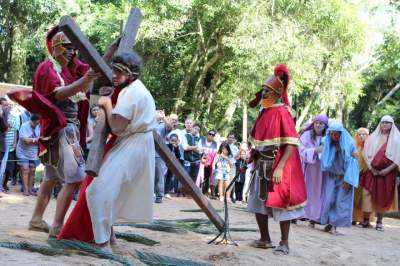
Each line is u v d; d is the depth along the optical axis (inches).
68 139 228.5
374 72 1389.0
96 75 210.1
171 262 200.5
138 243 242.1
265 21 875.4
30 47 1007.0
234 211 451.2
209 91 1091.3
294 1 888.9
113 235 223.9
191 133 543.2
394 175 446.3
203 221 318.3
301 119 1067.9
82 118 241.1
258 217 264.7
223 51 1025.5
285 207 253.6
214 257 228.5
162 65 1105.4
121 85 201.0
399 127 1350.9
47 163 230.1
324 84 997.2
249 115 1418.6
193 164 534.0
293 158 258.4
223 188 565.6
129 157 196.9
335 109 1190.3
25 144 441.1
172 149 517.3
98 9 956.6
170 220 316.8
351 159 375.6
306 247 285.4
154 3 908.6
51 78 225.0
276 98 257.4
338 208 371.9
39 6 957.8
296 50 864.9
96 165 187.8
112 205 195.6
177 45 1087.0
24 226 252.5
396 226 486.9
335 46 936.9
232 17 948.0
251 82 898.1
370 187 443.2
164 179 518.0
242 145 576.7
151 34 903.7
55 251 184.4
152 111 201.5
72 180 225.6
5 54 1109.7
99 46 1003.3
